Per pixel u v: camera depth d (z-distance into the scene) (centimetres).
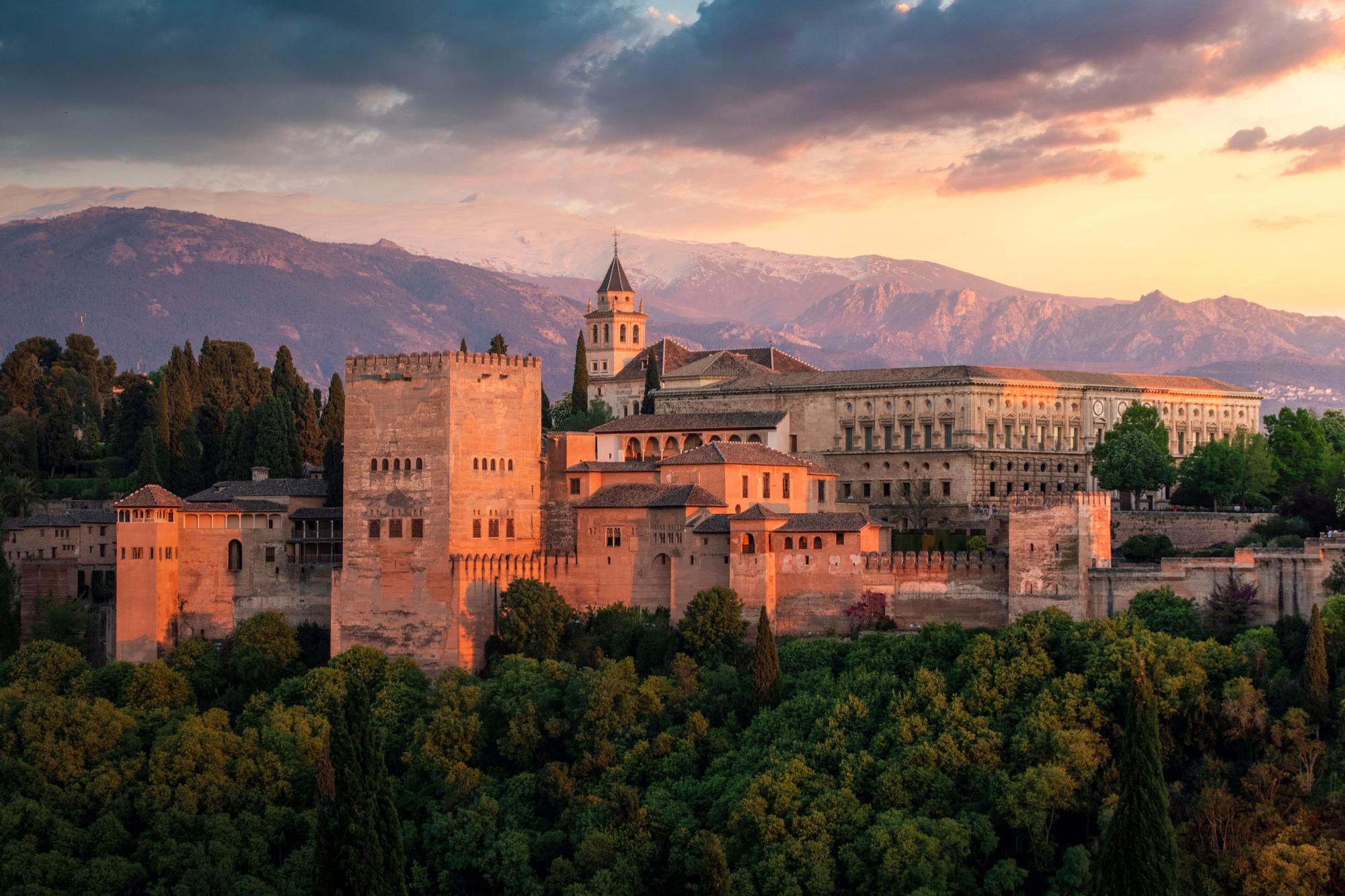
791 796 17912
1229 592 19775
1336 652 18350
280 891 18125
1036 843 17125
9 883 18200
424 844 19000
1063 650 19300
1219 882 16112
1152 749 14525
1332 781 16888
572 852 18538
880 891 16788
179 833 19162
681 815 18350
